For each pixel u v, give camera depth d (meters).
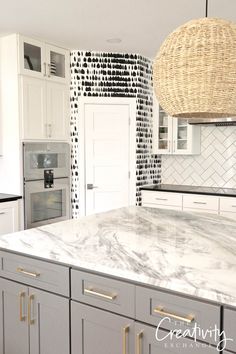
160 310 1.44
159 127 4.96
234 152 4.67
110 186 4.64
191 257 1.66
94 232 2.14
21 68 3.79
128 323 1.53
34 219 4.02
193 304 1.36
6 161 3.95
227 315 1.29
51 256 1.74
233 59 1.33
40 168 4.08
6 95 3.88
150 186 4.91
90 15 3.26
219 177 4.80
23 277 1.89
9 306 1.96
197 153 4.86
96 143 4.57
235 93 1.36
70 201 4.53
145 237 2.02
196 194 4.39
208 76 1.33
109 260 1.63
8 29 3.63
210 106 1.38
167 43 1.44
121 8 3.11
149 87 4.84
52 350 1.79
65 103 4.39
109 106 4.55
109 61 4.50
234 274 1.44
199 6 3.06
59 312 1.75
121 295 1.55
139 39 3.97
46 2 2.97
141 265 1.56
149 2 2.98
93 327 1.64
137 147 4.65
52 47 4.15
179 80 1.39
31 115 3.95
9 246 1.92
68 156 4.46
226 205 4.19
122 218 2.56
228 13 3.21
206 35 1.32
